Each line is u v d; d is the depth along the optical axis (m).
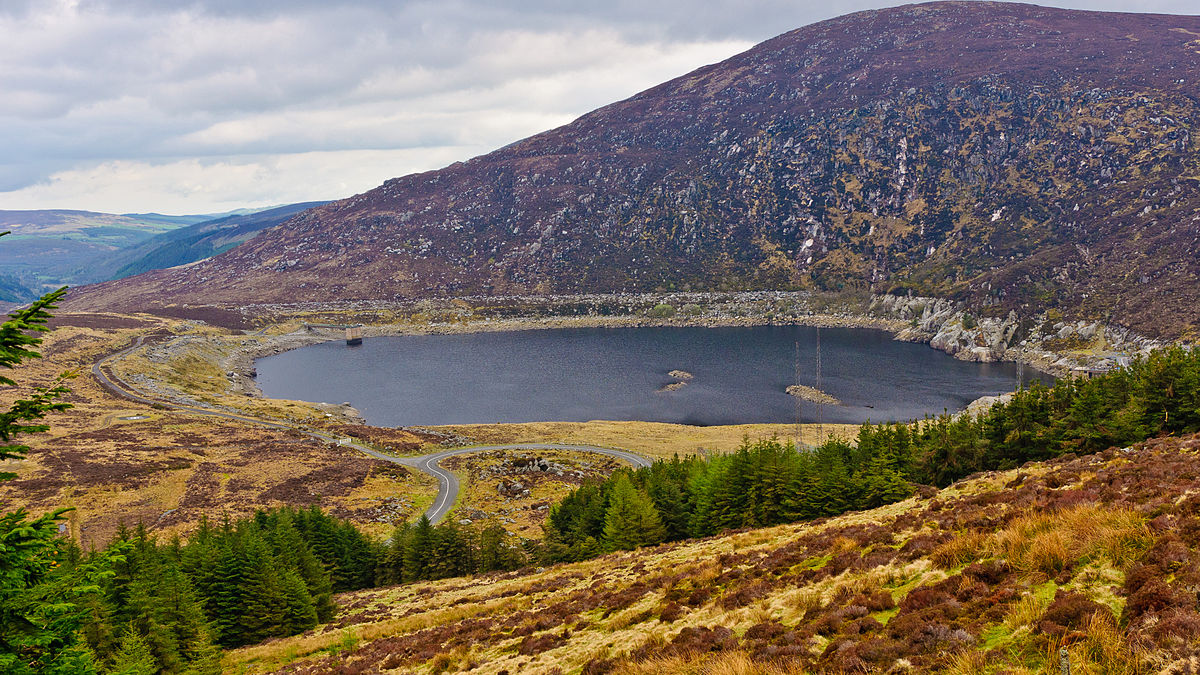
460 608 43.34
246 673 38.72
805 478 63.34
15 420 13.93
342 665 33.62
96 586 14.12
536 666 24.48
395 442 150.00
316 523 75.44
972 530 24.31
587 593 37.50
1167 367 59.53
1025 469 41.56
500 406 193.75
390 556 75.00
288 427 157.88
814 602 21.39
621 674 19.58
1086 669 11.93
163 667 39.59
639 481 85.44
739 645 19.23
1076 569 17.17
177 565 48.59
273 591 49.72
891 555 24.77
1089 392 64.25
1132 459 32.69
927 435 75.94
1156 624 12.60
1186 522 17.23
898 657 15.00
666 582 32.78
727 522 65.94
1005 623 15.16
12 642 12.88
